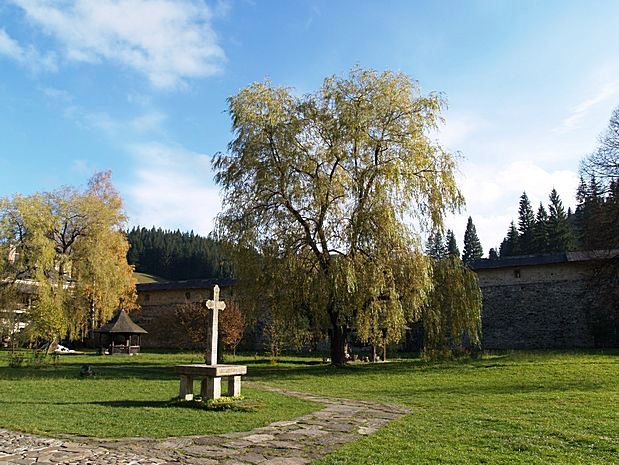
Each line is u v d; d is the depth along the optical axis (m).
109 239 33.50
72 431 7.46
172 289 42.78
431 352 22.47
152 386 13.78
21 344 28.97
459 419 8.77
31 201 29.81
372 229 19.17
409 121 20.23
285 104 20.66
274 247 19.91
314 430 7.88
